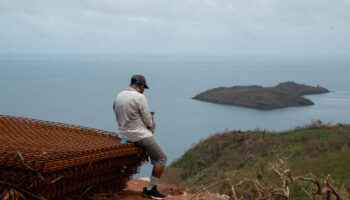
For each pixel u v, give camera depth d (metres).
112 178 4.64
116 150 4.39
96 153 4.14
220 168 24.27
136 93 4.76
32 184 3.62
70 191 4.07
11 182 3.72
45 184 3.68
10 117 5.14
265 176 7.05
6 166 3.66
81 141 4.70
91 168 4.13
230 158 26.09
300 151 19.78
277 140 26.44
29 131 4.93
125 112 4.72
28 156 3.56
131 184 6.64
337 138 21.05
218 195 5.66
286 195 4.00
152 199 4.93
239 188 6.10
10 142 4.31
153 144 4.76
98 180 4.39
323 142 20.80
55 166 3.65
